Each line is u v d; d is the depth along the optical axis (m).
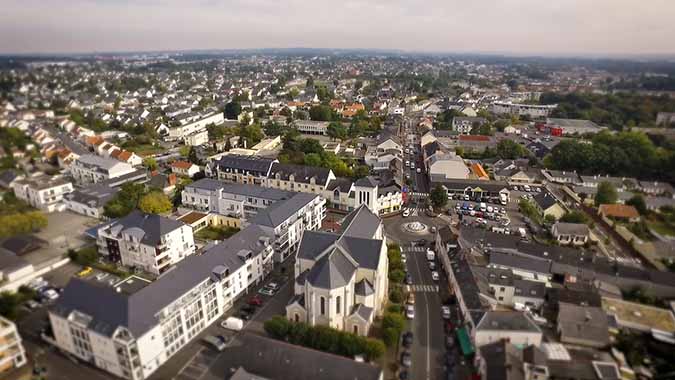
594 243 135.75
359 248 99.31
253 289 112.31
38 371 83.31
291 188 176.75
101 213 152.50
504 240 126.62
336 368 74.31
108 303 83.06
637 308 100.88
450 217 160.88
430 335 95.12
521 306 103.00
